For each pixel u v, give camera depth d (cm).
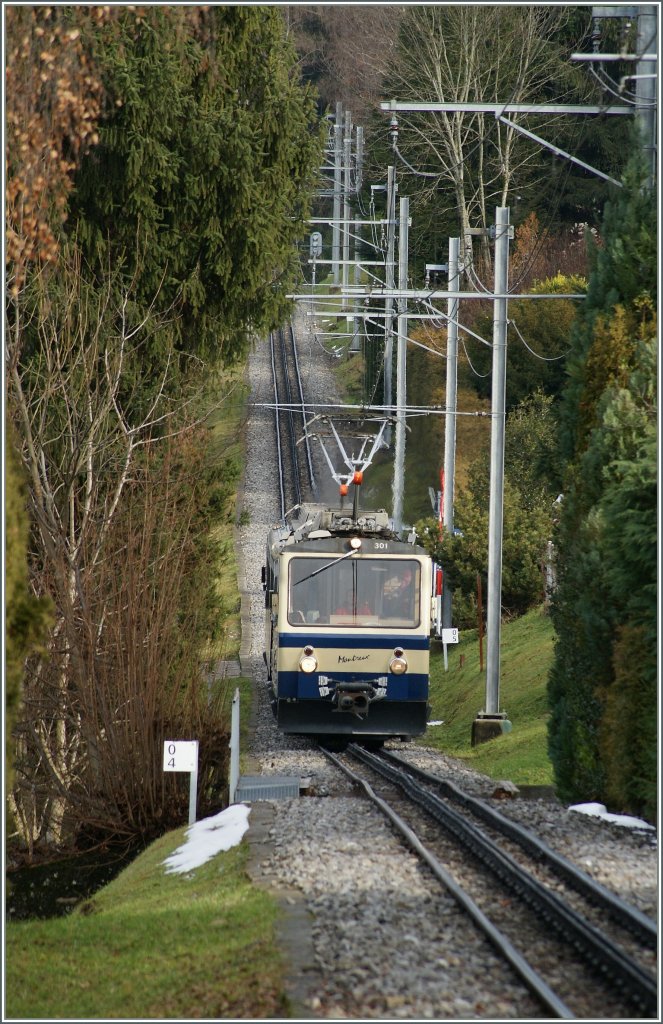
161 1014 3284
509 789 6425
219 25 9019
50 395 7562
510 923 3828
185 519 8062
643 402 6012
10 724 3697
